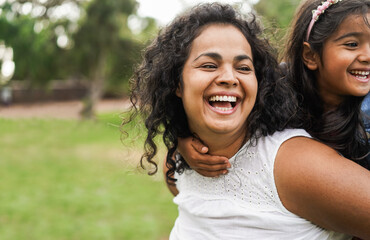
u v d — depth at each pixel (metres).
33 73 18.48
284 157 1.43
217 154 1.59
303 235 1.49
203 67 1.44
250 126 1.52
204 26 1.48
